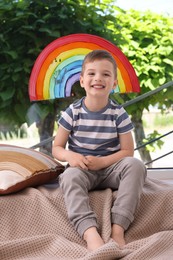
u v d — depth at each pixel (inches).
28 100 85.1
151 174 76.9
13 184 55.8
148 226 53.8
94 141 60.7
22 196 55.1
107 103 62.0
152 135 86.3
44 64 73.6
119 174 56.3
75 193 52.9
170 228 54.3
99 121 60.9
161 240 47.2
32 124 85.7
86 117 61.3
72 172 55.4
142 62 86.0
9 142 85.6
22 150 64.2
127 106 85.7
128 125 61.2
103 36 85.7
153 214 54.7
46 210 53.6
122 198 53.2
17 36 83.4
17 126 85.5
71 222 52.0
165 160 86.0
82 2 84.7
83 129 61.2
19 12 81.9
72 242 48.1
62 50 73.3
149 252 44.6
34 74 73.9
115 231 51.0
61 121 62.4
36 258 45.2
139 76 86.0
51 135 86.0
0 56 83.8
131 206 52.7
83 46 73.2
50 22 83.7
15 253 46.3
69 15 84.4
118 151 60.7
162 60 86.0
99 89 59.8
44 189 58.3
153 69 85.7
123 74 73.8
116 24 85.8
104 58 60.6
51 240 48.5
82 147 61.1
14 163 60.4
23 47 83.7
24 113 85.3
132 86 74.2
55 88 74.6
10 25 83.0
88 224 49.9
